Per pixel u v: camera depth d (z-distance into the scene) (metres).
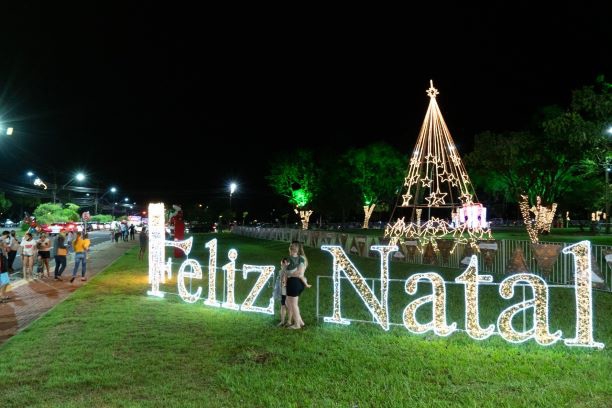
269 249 39.34
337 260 12.21
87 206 124.69
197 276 15.47
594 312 12.95
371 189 76.00
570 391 7.59
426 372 8.55
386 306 11.52
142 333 11.41
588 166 38.16
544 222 46.44
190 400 7.58
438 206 30.67
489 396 7.46
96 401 7.59
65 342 10.77
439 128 30.83
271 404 7.31
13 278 23.17
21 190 78.44
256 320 12.73
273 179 83.44
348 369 8.76
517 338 10.01
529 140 48.34
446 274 20.86
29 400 7.68
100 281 21.25
